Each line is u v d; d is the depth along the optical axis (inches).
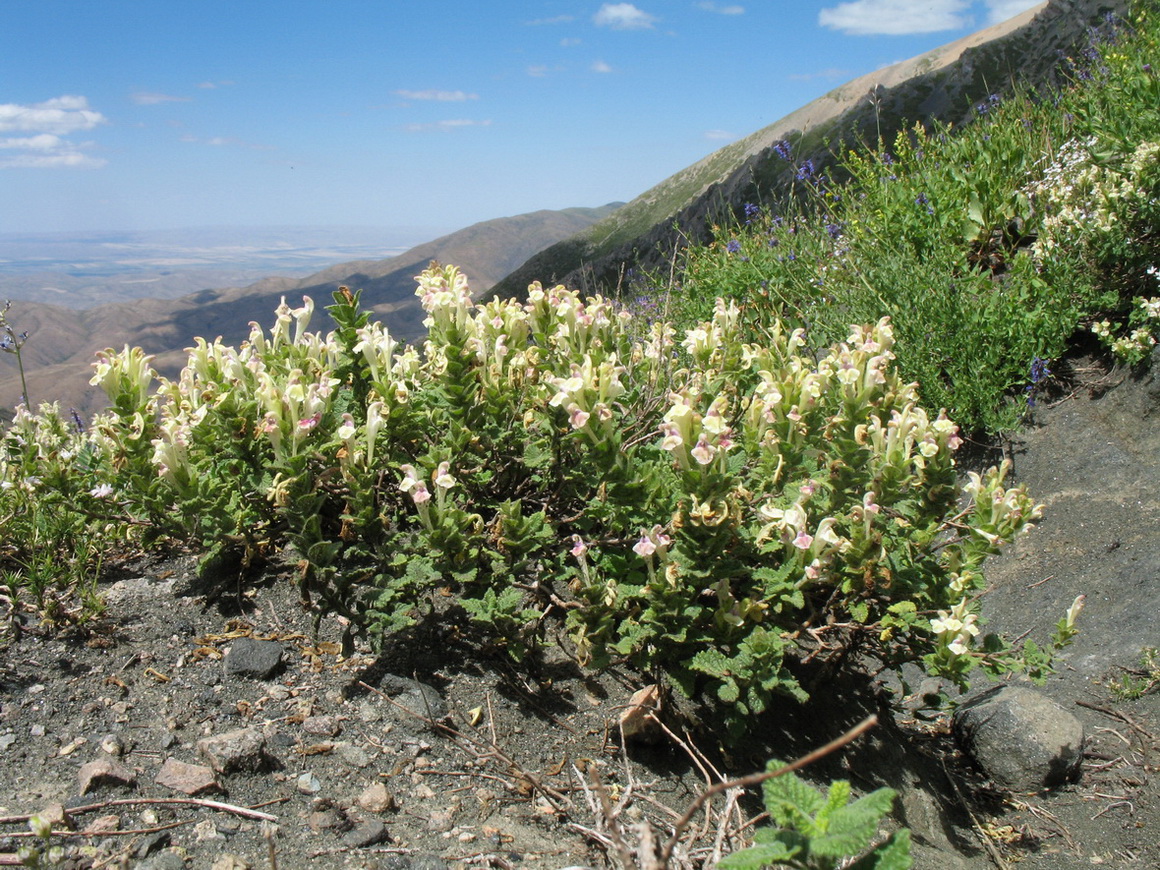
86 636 112.3
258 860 79.9
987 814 125.9
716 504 102.8
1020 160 250.2
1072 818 122.7
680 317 259.0
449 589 127.3
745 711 101.0
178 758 92.6
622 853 68.1
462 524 110.7
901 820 112.6
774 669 101.7
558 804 93.4
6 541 127.5
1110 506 178.9
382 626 107.5
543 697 112.0
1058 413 201.5
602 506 114.6
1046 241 215.6
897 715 147.9
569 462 129.1
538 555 127.1
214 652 111.3
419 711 104.0
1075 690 147.6
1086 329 213.3
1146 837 115.9
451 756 98.6
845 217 275.1
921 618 117.3
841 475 117.7
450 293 132.6
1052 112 300.2
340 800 89.3
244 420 118.2
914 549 123.2
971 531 126.2
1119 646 151.8
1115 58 261.0
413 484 108.7
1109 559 169.5
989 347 202.8
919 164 268.8
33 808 83.2
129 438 118.1
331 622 118.7
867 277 230.4
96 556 130.6
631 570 112.7
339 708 103.3
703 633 107.1
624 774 101.2
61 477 126.3
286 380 127.0
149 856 78.9
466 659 115.4
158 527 123.6
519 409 131.2
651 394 150.4
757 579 112.9
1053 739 130.5
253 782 90.5
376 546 116.9
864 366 130.0
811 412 123.9
